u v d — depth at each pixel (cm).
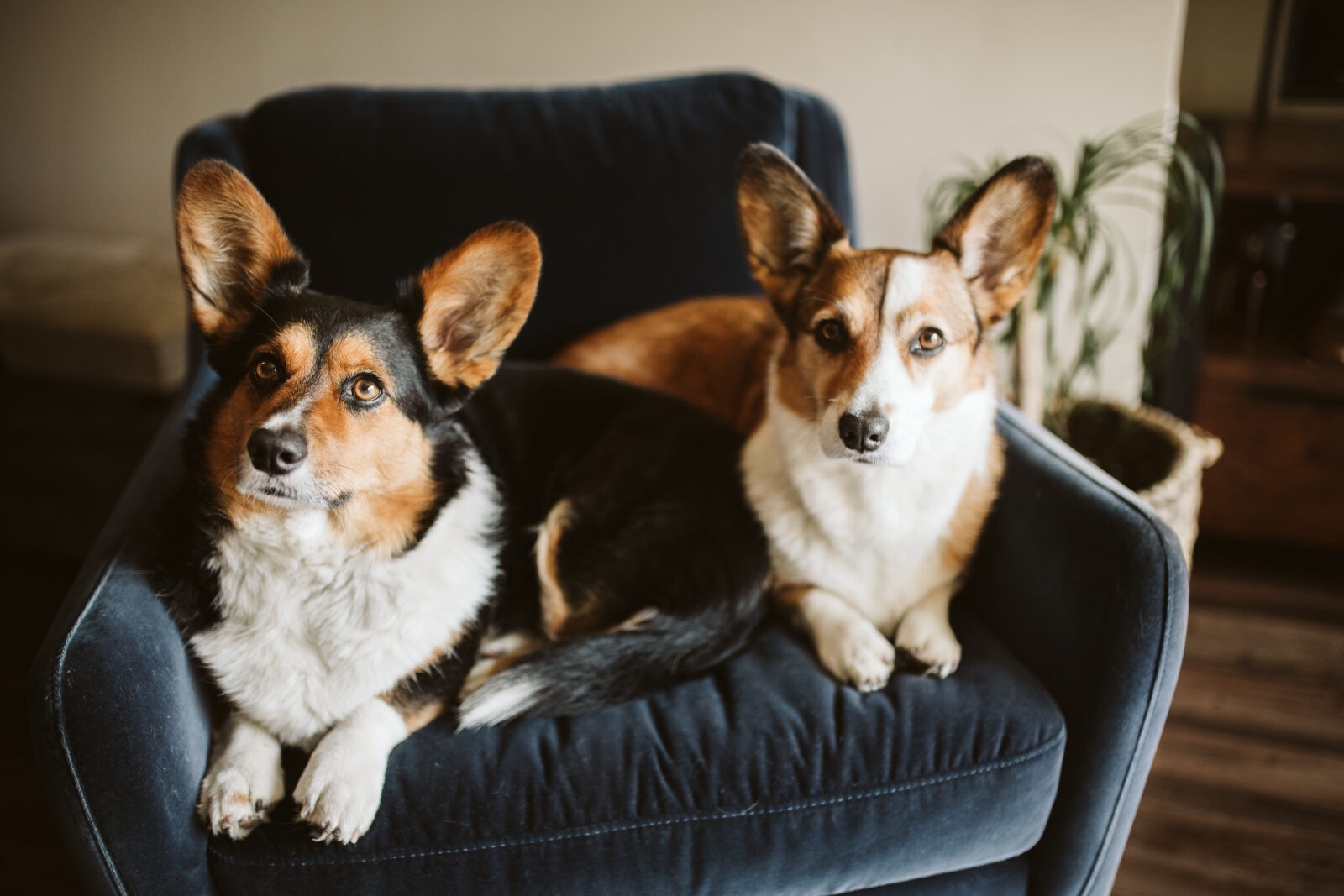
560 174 183
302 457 112
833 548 148
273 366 118
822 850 123
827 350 139
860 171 239
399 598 126
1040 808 128
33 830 179
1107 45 217
